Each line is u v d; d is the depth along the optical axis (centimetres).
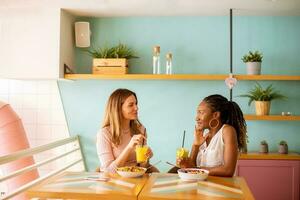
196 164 207
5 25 296
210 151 195
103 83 323
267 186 274
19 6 284
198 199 139
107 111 224
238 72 309
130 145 196
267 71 308
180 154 195
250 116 283
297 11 294
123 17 320
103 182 167
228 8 287
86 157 325
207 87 313
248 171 275
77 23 310
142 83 319
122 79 321
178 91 316
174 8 289
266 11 295
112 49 301
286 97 305
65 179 174
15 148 278
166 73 311
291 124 306
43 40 290
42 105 329
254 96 291
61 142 274
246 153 282
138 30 318
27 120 330
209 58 312
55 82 327
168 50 316
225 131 192
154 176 183
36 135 329
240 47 309
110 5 282
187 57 314
